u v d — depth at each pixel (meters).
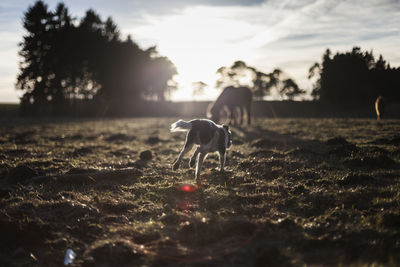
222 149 7.70
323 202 5.82
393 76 56.72
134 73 63.66
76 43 57.06
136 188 7.12
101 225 5.12
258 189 6.77
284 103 60.56
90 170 8.12
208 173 8.22
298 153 10.61
